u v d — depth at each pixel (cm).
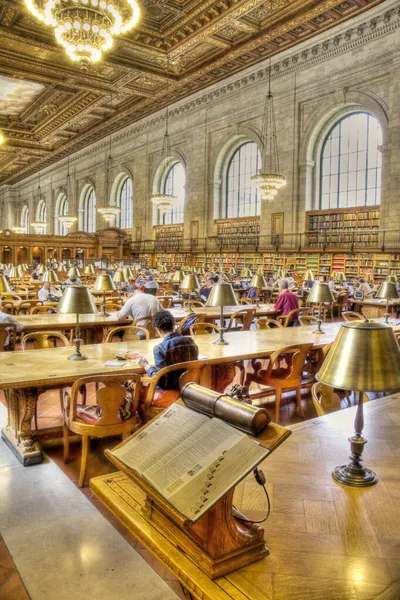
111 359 504
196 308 1100
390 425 319
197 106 2714
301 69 2139
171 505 161
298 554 175
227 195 2706
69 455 454
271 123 2284
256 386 715
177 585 282
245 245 2469
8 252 3173
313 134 2139
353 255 1972
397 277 1764
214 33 1822
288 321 946
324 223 2133
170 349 454
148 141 3122
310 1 1627
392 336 216
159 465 179
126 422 412
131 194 3466
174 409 206
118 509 204
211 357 526
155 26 1742
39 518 348
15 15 1623
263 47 2062
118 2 1067
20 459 439
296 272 2086
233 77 2438
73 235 3312
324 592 155
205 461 171
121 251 3406
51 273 1149
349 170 2102
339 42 1970
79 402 603
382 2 1767
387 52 1808
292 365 557
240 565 166
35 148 3406
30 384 409
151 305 793
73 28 1059
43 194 4647
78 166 3972
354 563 170
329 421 325
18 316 870
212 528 162
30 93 2416
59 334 594
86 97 2444
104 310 884
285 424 556
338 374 213
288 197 2230
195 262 2772
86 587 279
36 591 275
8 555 307
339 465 252
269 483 231
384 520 199
